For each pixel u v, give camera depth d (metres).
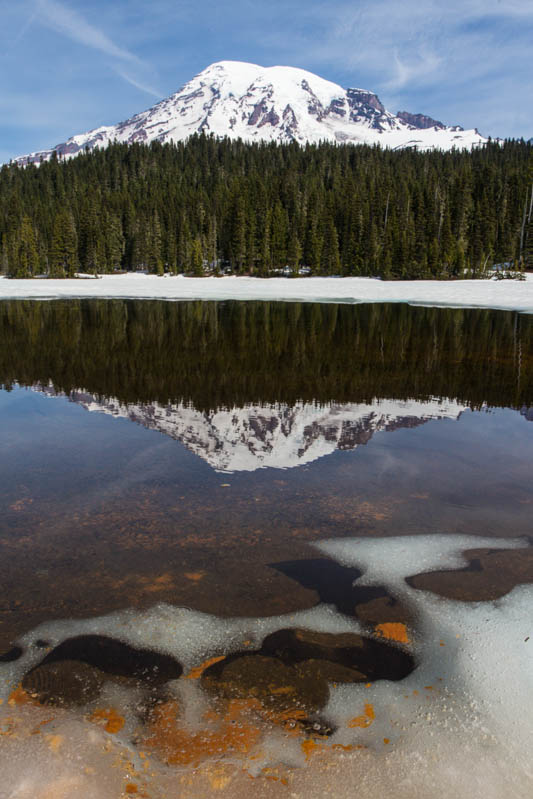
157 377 9.79
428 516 4.14
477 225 67.00
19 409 7.46
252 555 3.52
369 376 10.06
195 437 6.19
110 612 2.89
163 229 87.00
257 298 39.12
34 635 2.69
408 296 40.22
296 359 11.95
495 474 5.08
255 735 2.10
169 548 3.60
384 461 5.43
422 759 2.01
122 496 4.49
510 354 12.91
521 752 2.06
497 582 3.23
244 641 2.67
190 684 2.37
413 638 2.71
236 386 9.04
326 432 6.42
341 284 56.88
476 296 38.94
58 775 1.90
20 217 89.56
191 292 46.25
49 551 3.54
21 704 2.23
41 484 4.74
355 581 3.23
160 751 2.02
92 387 8.91
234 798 1.83
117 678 2.40
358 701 2.29
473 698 2.32
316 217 75.31
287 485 4.77
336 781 1.91
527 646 2.66
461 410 7.60
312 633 2.74
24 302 33.09
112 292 45.75
